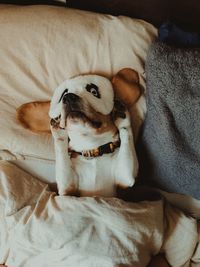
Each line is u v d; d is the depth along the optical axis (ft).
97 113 3.50
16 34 3.87
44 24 3.84
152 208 3.80
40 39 3.84
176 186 4.01
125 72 3.78
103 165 3.78
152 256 3.96
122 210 3.61
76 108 3.36
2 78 3.94
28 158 4.09
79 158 3.78
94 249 3.49
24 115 3.89
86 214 3.62
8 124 4.01
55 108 3.60
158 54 3.52
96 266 3.50
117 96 3.79
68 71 3.87
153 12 4.07
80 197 3.75
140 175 4.24
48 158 4.09
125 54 3.80
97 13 3.94
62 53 3.84
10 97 3.98
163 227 3.83
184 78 3.49
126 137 3.73
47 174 4.18
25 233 3.70
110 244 3.49
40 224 3.66
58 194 4.14
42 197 3.92
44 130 3.98
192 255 3.92
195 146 3.73
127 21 3.84
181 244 3.87
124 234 3.53
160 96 3.62
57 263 3.63
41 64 3.88
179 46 3.67
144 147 4.04
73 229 3.54
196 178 3.81
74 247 3.51
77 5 4.24
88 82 3.58
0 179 3.94
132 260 3.51
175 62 3.49
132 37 3.79
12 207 3.80
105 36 3.81
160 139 3.77
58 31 3.83
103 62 3.84
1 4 4.11
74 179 3.81
